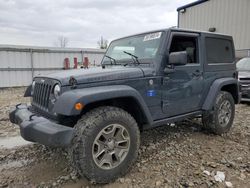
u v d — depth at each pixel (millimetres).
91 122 2418
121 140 2660
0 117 5773
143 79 2922
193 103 3688
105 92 2451
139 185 2525
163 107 3205
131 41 3598
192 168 2895
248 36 11406
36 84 3090
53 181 2650
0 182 2643
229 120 4301
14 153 3467
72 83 2434
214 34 4035
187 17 14797
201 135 4168
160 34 3242
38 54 14164
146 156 3262
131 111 3002
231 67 4445
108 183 2568
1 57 12922
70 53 15367
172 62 2990
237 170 2830
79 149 2359
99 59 16625
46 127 2340
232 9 12016
